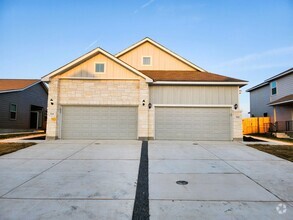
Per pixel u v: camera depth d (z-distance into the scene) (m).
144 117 11.99
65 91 12.22
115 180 4.87
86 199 3.75
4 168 5.89
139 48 16.27
